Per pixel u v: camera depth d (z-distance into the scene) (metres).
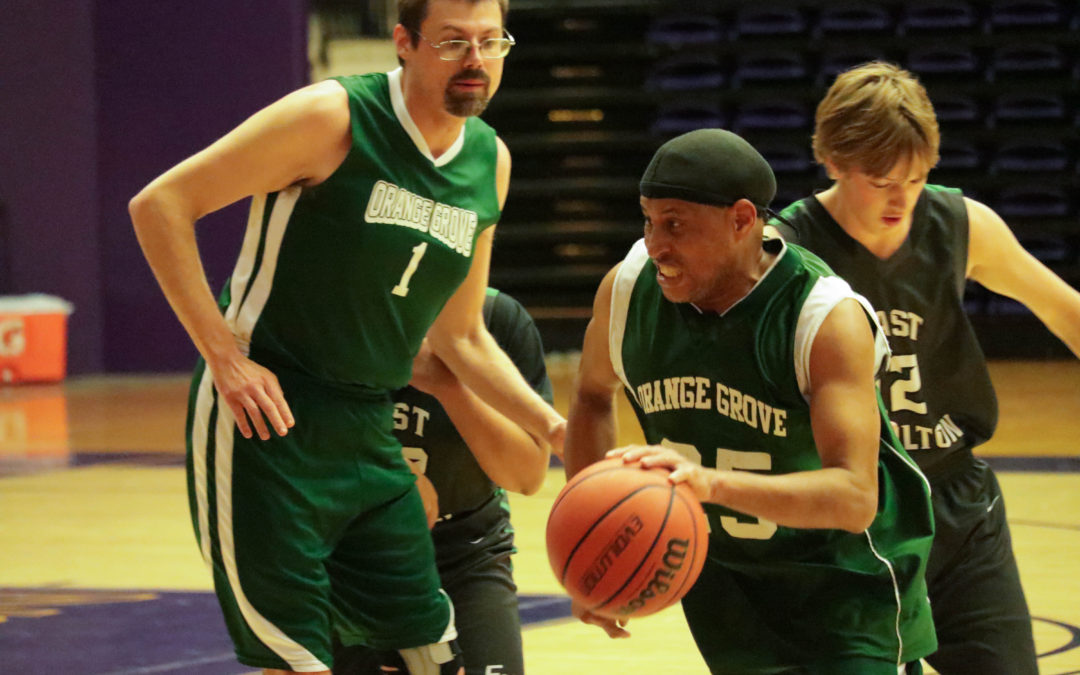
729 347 4.59
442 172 5.31
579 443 5.19
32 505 13.67
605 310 4.94
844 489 4.17
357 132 5.10
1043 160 26.52
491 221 5.56
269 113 4.97
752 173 4.33
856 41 27.50
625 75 28.47
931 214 5.57
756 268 4.54
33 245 26.09
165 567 11.01
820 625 4.81
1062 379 22.30
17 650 8.65
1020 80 26.89
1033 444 16.09
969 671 5.66
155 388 24.39
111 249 26.30
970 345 5.66
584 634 8.98
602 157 28.12
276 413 4.92
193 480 5.23
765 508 4.17
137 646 8.72
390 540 5.40
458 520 6.21
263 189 5.03
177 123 25.89
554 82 28.66
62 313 25.39
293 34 25.67
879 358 4.55
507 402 5.86
